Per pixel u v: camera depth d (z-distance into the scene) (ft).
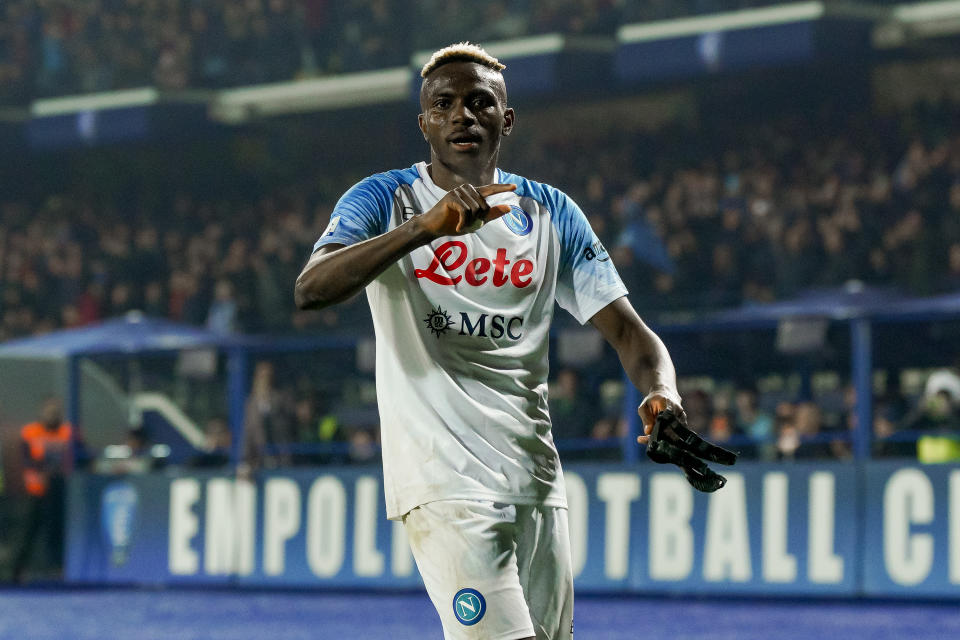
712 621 95.61
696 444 32.96
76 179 274.16
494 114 34.86
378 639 88.84
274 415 133.90
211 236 223.71
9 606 114.62
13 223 253.65
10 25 261.65
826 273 163.73
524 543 34.88
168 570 131.03
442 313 34.40
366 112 249.14
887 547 105.91
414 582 119.75
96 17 255.09
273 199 234.79
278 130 260.62
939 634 86.79
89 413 159.53
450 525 34.17
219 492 129.29
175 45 249.55
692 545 112.16
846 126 195.62
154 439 167.12
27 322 220.64
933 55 209.97
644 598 113.80
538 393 35.32
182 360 134.21
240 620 101.50
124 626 98.53
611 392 155.84
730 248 171.94
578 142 220.23
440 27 229.04
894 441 113.91
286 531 125.70
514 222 35.04
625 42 214.07
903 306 123.03
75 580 135.44
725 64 205.16
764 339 132.98
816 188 183.32
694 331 123.85
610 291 36.27
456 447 34.37
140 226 246.27
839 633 87.86
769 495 110.11
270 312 197.26
